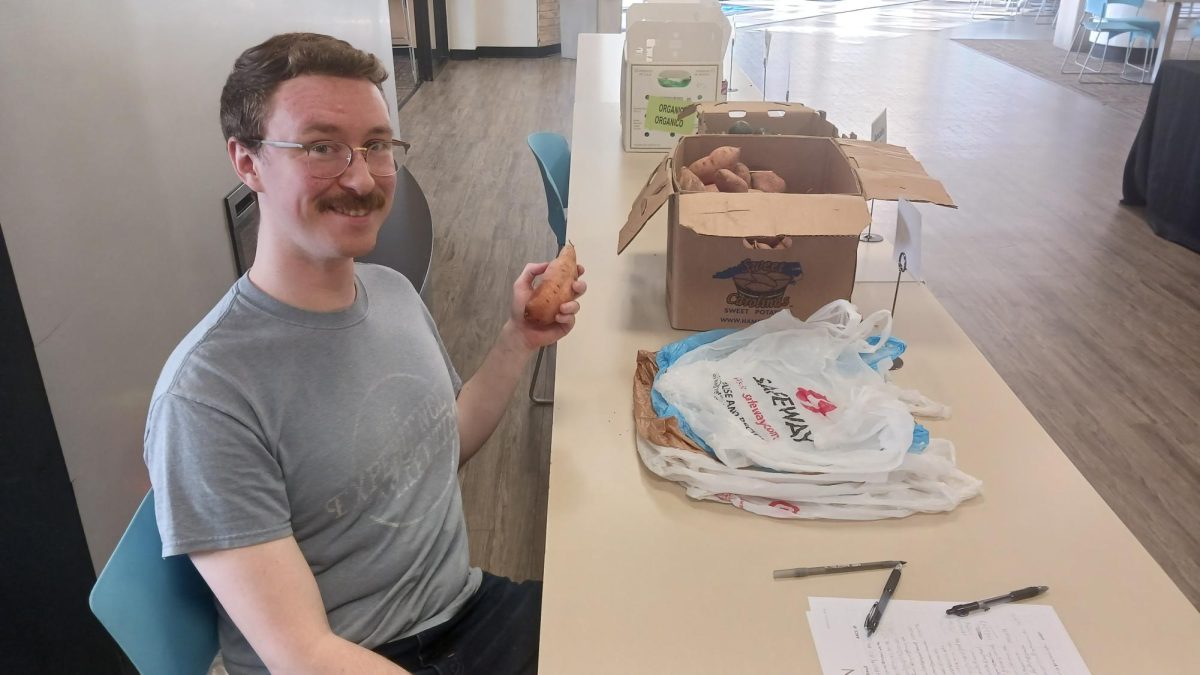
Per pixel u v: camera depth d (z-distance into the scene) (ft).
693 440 4.41
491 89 24.26
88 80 4.98
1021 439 4.66
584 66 13.50
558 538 3.99
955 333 5.72
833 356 4.82
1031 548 3.95
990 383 5.16
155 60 5.82
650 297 6.12
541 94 23.70
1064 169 17.29
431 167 17.54
